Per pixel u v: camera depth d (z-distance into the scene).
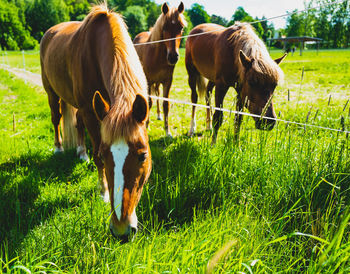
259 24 76.06
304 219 2.29
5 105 7.43
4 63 21.95
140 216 2.62
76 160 4.08
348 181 2.49
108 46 2.61
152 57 5.73
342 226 1.36
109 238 2.18
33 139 4.83
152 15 81.56
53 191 3.09
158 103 6.66
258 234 2.12
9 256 2.06
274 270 1.76
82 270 1.85
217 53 4.64
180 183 2.87
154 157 3.95
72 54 3.36
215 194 2.71
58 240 2.11
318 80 12.18
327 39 54.62
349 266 1.65
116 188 1.84
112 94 2.27
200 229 2.21
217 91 4.74
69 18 79.38
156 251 1.99
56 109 4.52
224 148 3.02
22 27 61.06
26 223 2.51
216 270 1.63
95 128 3.27
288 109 6.25
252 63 3.66
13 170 3.55
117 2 82.06
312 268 1.63
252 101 3.76
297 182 2.55
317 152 2.89
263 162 2.81
